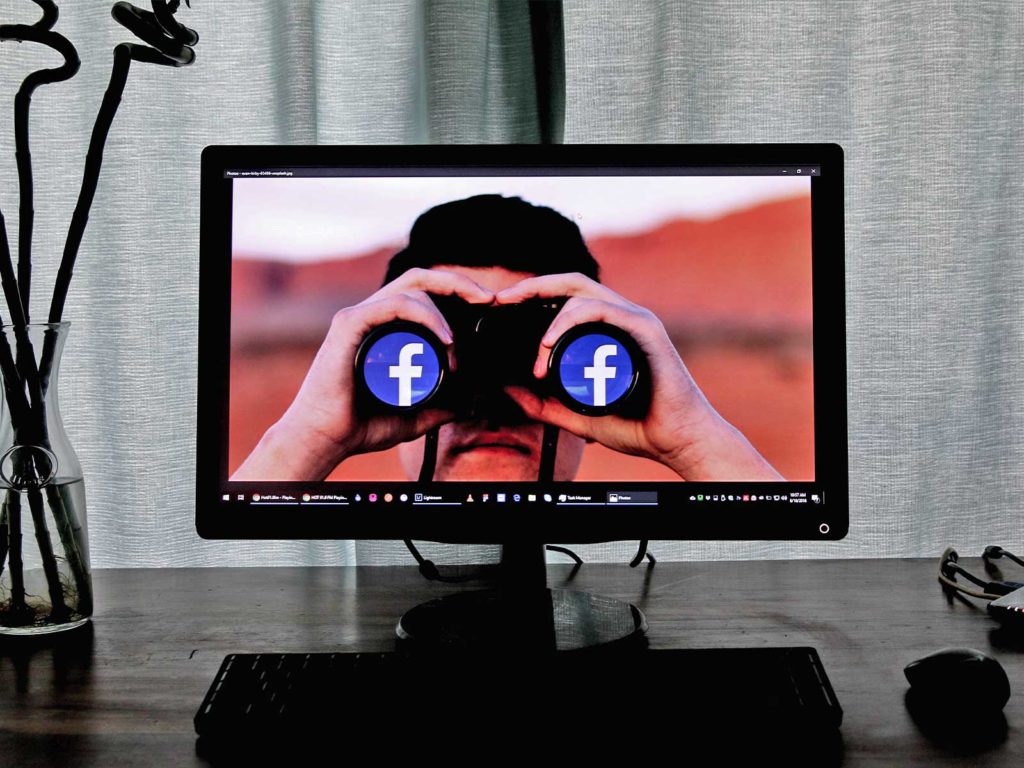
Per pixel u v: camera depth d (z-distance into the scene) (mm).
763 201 866
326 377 865
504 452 862
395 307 866
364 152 865
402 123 1259
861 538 1278
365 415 864
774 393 864
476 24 1203
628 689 680
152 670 780
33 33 876
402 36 1253
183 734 661
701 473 861
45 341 864
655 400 863
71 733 665
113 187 1241
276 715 647
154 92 1242
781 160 865
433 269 866
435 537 862
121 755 632
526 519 861
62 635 866
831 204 863
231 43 1264
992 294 1284
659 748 617
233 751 634
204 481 859
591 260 865
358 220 868
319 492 862
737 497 861
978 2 1246
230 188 866
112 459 1273
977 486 1302
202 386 859
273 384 865
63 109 1257
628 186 867
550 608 895
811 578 1038
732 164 865
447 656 763
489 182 870
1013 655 797
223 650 827
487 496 862
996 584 948
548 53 1242
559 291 865
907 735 652
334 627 887
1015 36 1265
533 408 863
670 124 1239
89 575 901
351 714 650
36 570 855
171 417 1272
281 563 1297
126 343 1252
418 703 664
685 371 864
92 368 1280
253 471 862
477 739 623
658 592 989
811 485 862
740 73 1262
